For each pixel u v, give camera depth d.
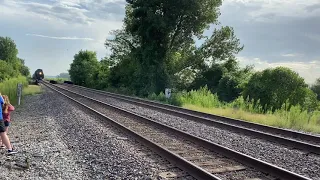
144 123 14.27
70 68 82.69
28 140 10.52
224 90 34.53
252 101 21.73
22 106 21.77
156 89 39.53
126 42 50.25
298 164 8.05
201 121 15.55
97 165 7.62
